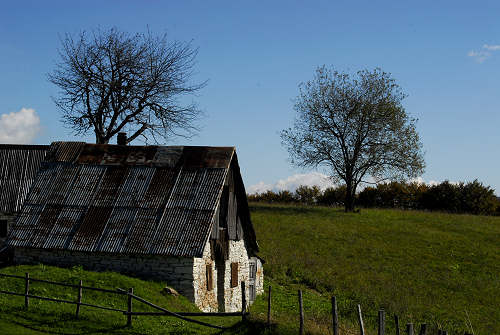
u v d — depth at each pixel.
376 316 26.66
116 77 47.69
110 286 21.44
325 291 33.78
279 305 30.08
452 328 26.11
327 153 58.94
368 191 72.19
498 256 41.78
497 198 68.62
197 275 23.53
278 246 43.62
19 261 25.39
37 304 19.12
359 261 40.22
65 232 25.14
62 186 27.20
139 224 24.64
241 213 30.03
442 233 48.34
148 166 27.23
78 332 17.08
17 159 35.62
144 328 18.34
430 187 69.56
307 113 60.25
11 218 33.06
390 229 49.59
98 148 28.81
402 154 57.03
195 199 25.17
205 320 20.36
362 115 57.69
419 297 32.41
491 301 32.53
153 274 23.52
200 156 27.12
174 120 48.03
